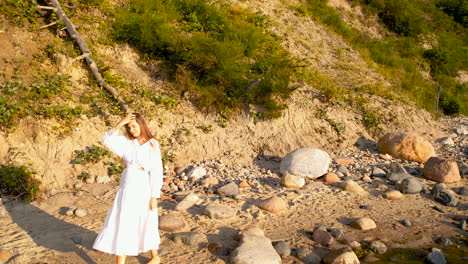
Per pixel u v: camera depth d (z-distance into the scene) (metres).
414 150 9.30
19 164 6.56
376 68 15.11
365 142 10.33
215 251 4.50
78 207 5.85
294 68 11.62
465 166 8.60
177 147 8.52
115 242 3.74
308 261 4.41
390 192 6.77
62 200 6.07
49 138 7.22
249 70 10.58
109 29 10.18
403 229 5.50
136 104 8.77
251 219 5.60
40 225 5.16
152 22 10.13
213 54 9.75
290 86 10.67
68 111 7.75
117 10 10.76
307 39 14.44
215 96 9.54
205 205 5.96
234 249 4.37
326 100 10.94
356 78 13.16
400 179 7.63
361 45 16.42
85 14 10.34
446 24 21.56
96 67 8.98
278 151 9.23
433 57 18.52
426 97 15.16
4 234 4.82
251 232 4.86
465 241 5.16
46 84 8.07
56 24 9.40
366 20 18.83
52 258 4.24
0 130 7.02
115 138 3.90
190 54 9.77
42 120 7.39
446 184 7.70
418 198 6.85
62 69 8.68
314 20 15.88
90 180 6.86
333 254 4.41
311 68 12.47
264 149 9.19
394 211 6.18
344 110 10.95
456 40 20.61
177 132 8.78
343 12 18.25
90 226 5.15
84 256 4.32
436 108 14.69
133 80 9.45
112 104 8.49
